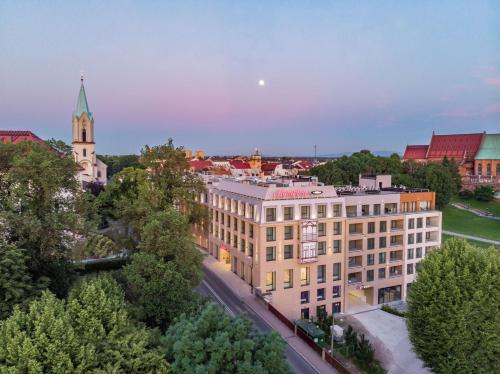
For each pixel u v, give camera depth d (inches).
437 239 3339.1
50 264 1807.3
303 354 2034.9
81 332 1133.7
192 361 1098.7
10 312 1366.9
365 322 2773.1
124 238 2502.5
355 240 3009.4
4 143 2086.6
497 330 1640.0
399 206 3203.7
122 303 1350.9
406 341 2503.7
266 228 2630.4
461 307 1678.2
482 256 1822.1
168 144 3078.2
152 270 1672.0
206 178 3991.1
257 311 2452.0
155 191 2588.6
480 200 6840.6
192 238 2212.1
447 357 1689.2
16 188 1808.6
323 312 2780.5
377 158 6515.8
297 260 2728.8
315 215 2770.7
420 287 1845.5
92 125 5536.4
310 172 6505.9
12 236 1711.4
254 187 2812.5
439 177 5654.5
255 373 1056.8
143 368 1120.8
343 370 1872.5
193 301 1662.2
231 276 2974.9
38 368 948.0
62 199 2062.0
